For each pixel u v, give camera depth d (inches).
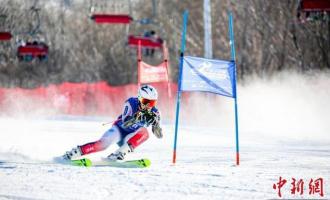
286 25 3558.1
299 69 3366.1
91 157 790.5
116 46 4264.3
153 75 1364.4
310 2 1980.8
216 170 676.7
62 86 2429.9
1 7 3863.2
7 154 789.2
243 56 3629.4
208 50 1884.8
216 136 1291.8
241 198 516.7
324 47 3358.8
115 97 2434.8
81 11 4411.9
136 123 717.3
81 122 1642.5
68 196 507.2
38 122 1588.3
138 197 507.2
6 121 1592.0
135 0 4158.5
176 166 706.8
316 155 884.0
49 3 4320.9
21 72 4185.5
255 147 1039.0
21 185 552.4
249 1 3718.0
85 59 4320.9
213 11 3799.2
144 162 696.4
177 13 4109.3
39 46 2709.2
